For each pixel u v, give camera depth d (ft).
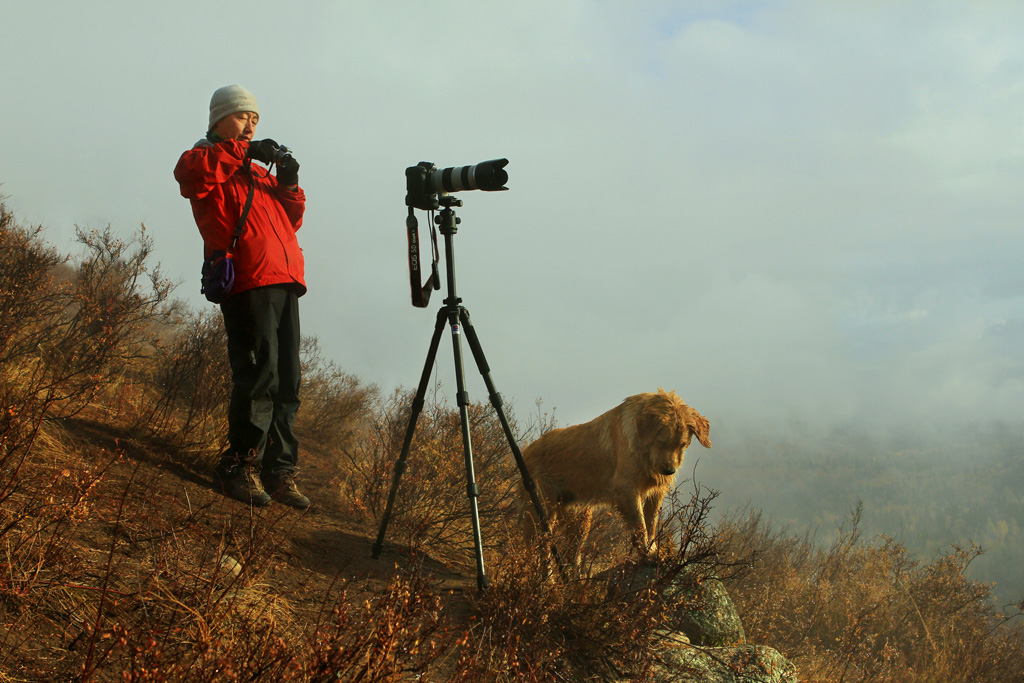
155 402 16.37
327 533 13.09
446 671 8.82
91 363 14.48
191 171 11.48
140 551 8.72
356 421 25.66
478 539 11.37
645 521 17.43
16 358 13.34
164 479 11.71
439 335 12.82
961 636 26.08
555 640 10.36
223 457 12.50
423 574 12.38
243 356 12.41
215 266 11.89
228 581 8.45
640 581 12.73
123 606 7.36
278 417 13.17
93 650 6.41
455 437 17.19
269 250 12.53
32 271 15.12
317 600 9.66
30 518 8.07
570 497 18.01
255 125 12.82
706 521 11.89
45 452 10.23
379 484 15.26
